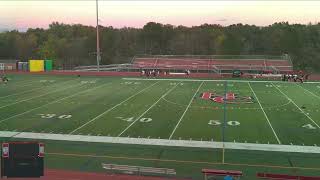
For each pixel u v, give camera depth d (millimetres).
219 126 23844
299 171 16219
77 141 20672
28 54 100875
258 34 101250
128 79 49594
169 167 16734
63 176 15633
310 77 52188
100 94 36344
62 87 41219
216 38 101562
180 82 46594
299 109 29219
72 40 104688
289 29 97000
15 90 38656
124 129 23156
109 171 16125
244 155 18312
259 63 62625
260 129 23109
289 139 20969
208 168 16578
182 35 104312
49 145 19953
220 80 49219
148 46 104688
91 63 91438
